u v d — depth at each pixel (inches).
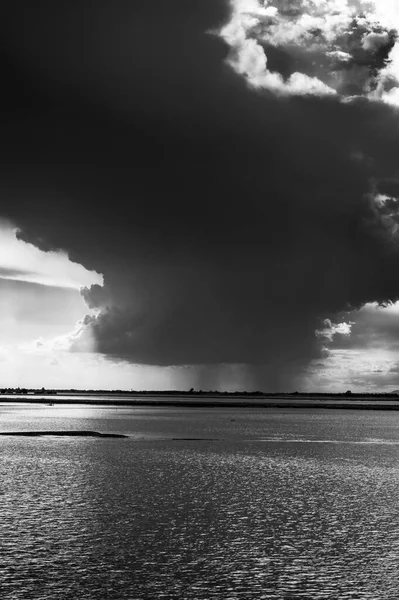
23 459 2390.5
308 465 2358.5
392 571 1100.5
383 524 1425.9
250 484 1913.1
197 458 2514.8
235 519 1457.9
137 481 1929.1
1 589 1002.7
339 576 1074.1
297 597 982.4
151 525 1389.0
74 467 2194.9
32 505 1565.0
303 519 1466.5
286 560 1156.5
